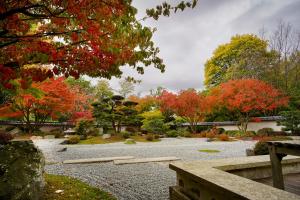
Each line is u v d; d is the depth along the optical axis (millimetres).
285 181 3131
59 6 2414
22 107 14844
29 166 3285
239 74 23078
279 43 22578
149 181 4863
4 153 3393
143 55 3047
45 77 3049
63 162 7137
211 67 31312
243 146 12141
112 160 7586
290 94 19328
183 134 20375
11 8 2439
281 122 16703
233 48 28828
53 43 3312
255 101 16734
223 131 21125
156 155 9000
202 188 2254
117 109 18750
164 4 2404
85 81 29031
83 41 2920
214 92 20656
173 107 21062
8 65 2891
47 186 4066
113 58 3016
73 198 3549
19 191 2654
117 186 4477
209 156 8695
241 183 1874
